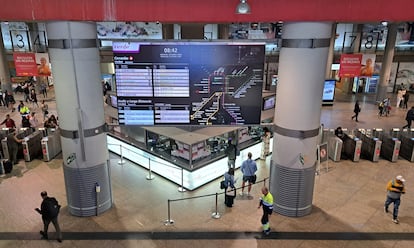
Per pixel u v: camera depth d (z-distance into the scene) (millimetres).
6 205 10094
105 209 9828
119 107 8891
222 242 8391
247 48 8438
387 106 21453
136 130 13211
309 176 9273
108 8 7703
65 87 8547
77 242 8375
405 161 13930
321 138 14320
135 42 8344
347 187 11461
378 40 27156
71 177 9258
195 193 10984
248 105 8930
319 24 8008
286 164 9242
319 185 11578
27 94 24438
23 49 26734
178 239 8508
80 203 9438
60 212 9766
